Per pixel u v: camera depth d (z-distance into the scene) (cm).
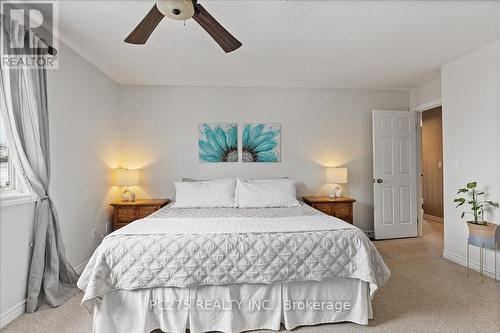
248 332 188
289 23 231
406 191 421
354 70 345
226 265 186
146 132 396
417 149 430
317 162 418
